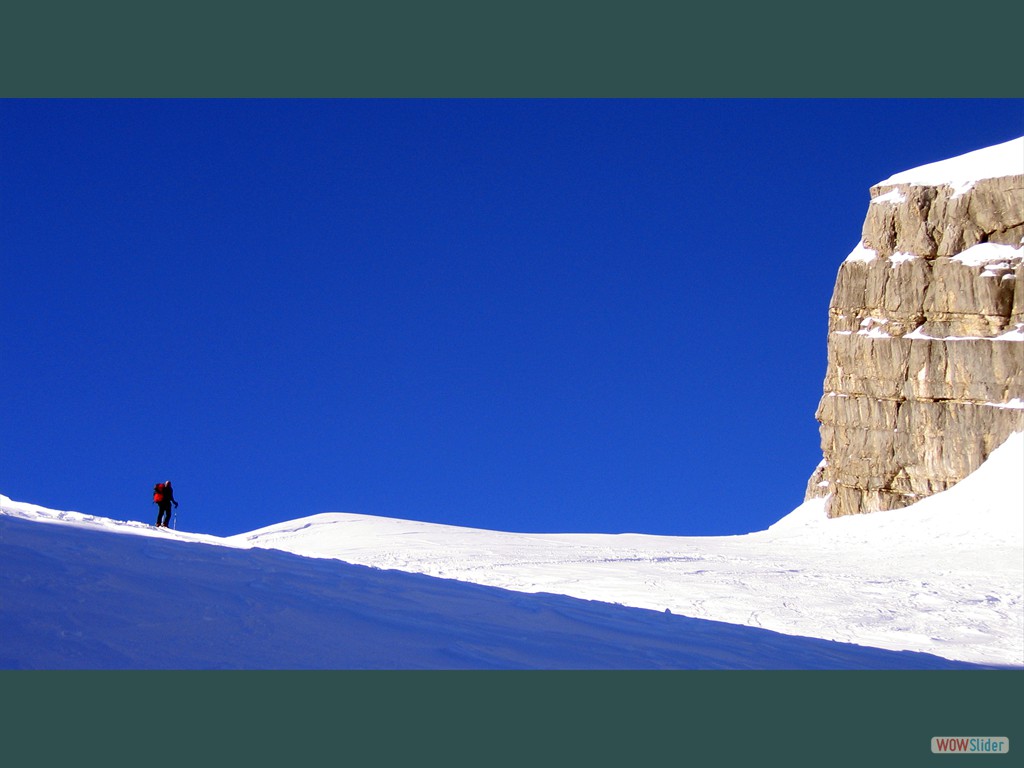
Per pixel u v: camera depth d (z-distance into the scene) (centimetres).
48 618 1158
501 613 1596
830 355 5528
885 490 5119
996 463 4641
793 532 5072
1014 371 4731
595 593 2739
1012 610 2673
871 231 5481
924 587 3028
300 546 4366
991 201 4997
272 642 1216
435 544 4172
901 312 5194
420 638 1349
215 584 1457
